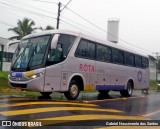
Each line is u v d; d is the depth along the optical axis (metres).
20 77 12.72
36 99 12.80
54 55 12.96
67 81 13.52
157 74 70.62
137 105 13.83
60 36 13.31
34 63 12.66
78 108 10.48
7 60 25.88
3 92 17.39
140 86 22.61
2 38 33.25
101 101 14.36
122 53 19.59
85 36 15.08
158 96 21.75
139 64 22.53
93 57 15.70
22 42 14.05
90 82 15.30
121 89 19.22
